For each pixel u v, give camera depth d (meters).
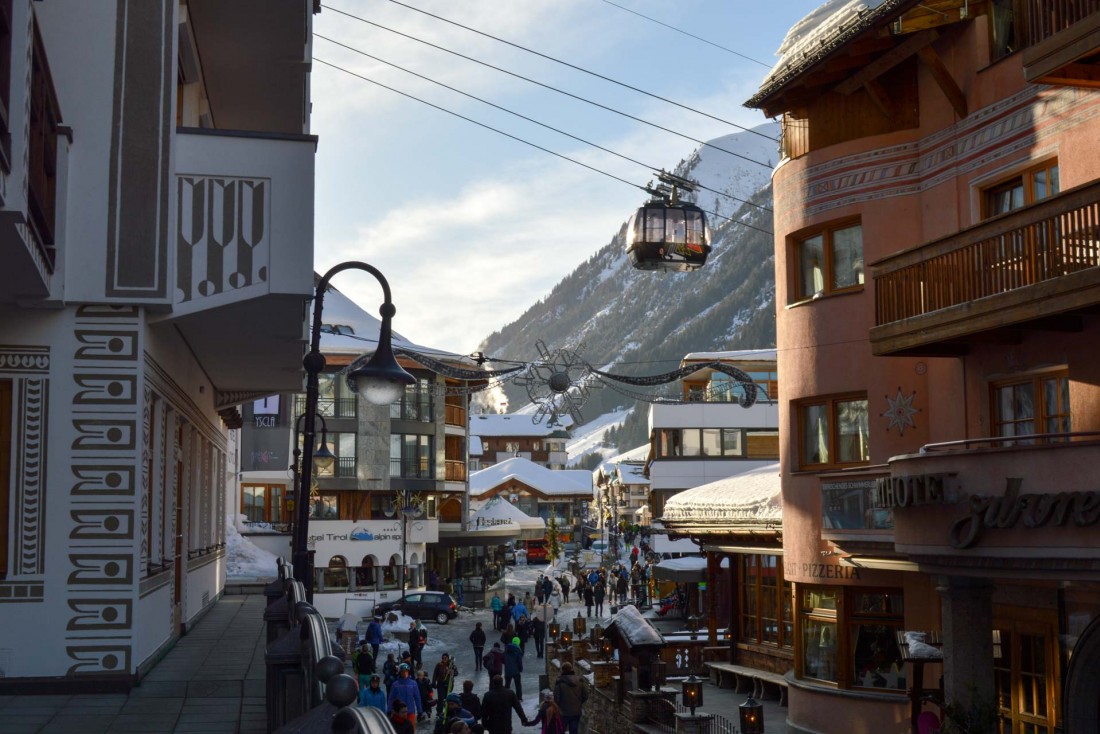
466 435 70.44
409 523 59.66
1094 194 14.00
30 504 13.30
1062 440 16.72
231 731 10.83
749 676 28.45
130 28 13.98
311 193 14.50
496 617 48.91
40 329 13.52
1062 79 15.34
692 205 20.20
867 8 19.33
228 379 23.47
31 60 10.26
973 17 19.06
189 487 19.81
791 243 23.22
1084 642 14.88
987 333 17.23
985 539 14.92
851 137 21.80
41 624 13.17
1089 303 13.80
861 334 21.53
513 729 26.44
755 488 28.95
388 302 13.16
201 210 14.27
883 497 17.30
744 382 22.77
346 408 60.97
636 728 22.73
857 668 21.70
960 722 15.42
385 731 3.79
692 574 38.88
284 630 12.63
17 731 10.81
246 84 21.56
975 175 19.19
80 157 13.73
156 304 13.73
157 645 15.41
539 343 21.61
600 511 165.62
